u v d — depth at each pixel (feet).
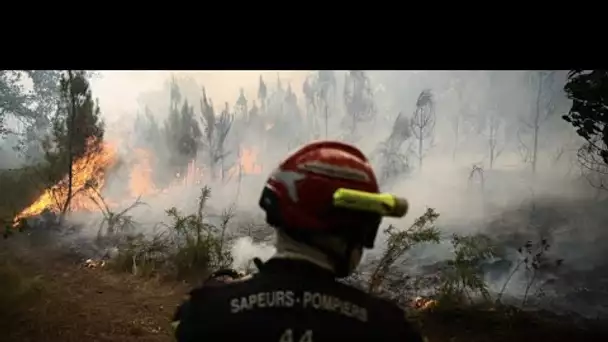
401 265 26.45
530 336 18.62
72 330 17.95
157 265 27.63
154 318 19.97
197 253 27.09
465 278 22.03
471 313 20.21
